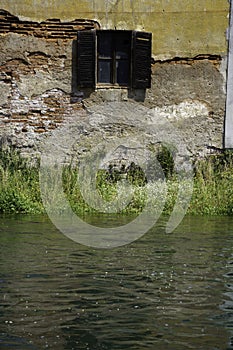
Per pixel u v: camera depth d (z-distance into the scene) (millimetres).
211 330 14508
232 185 34531
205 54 39406
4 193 32250
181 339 13953
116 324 14820
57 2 38750
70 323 14867
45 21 38812
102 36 39062
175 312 15688
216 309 15930
